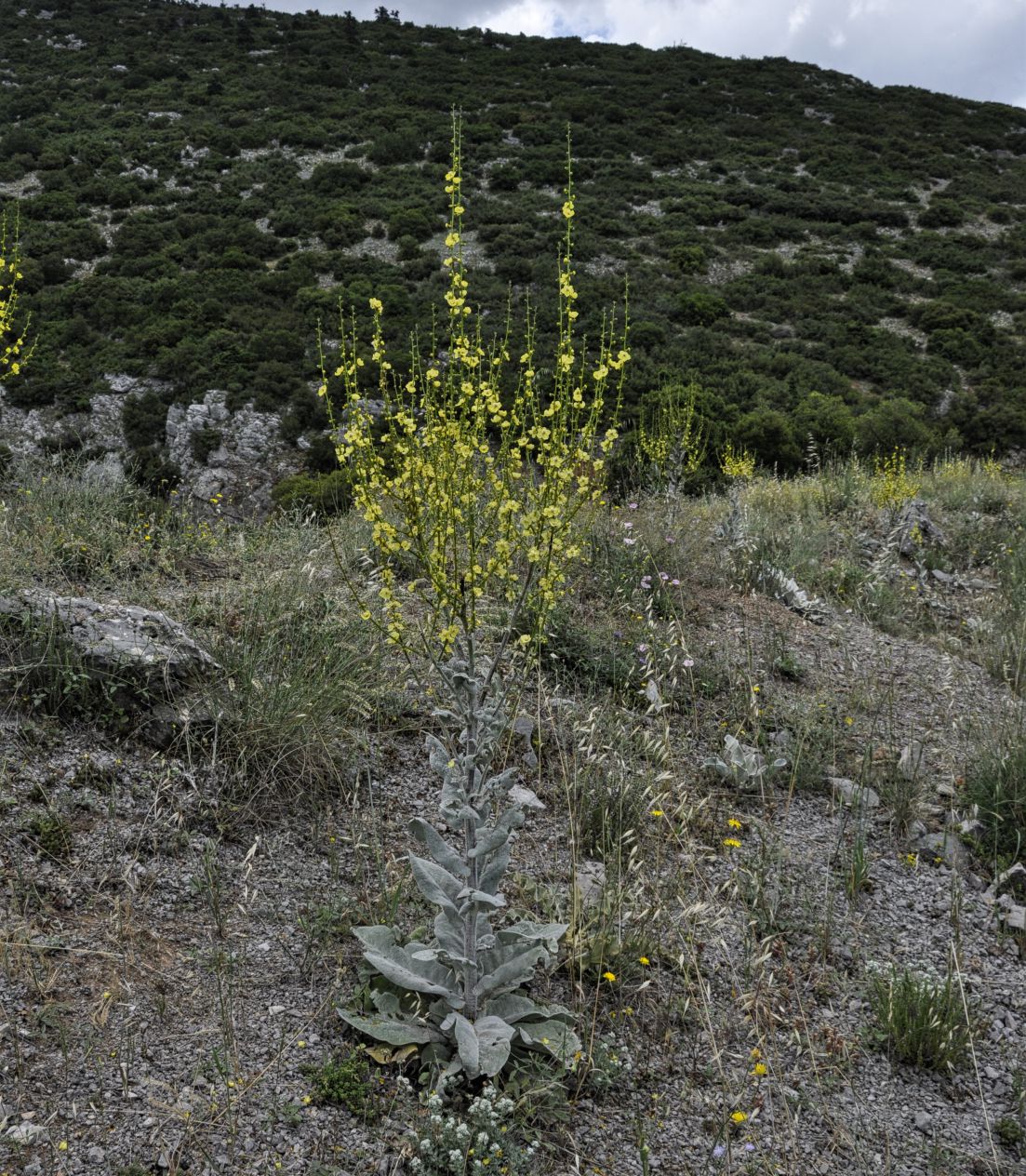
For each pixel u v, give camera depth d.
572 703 4.61
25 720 3.57
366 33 67.75
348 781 3.88
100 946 2.90
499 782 2.97
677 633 5.42
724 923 3.56
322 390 2.84
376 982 2.95
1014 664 6.25
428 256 31.27
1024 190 43.97
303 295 27.73
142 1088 2.49
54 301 27.91
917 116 56.47
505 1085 2.73
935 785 4.74
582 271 30.89
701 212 38.25
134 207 36.28
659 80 58.88
